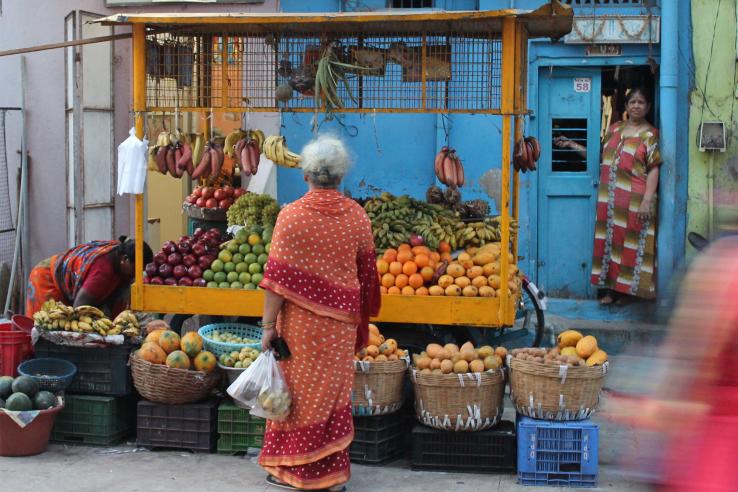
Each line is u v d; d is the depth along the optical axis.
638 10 8.42
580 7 8.45
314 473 5.06
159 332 5.91
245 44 6.50
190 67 6.45
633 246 8.30
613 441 6.07
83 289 6.33
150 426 5.86
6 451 5.71
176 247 6.59
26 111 9.11
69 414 5.97
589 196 8.62
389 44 6.24
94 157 8.70
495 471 5.54
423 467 5.58
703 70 8.34
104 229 8.86
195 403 5.86
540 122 8.67
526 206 8.65
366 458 5.66
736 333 3.11
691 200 8.42
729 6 8.27
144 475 5.47
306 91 6.32
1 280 9.15
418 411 5.56
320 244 4.92
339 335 4.99
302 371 4.98
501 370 5.50
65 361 5.97
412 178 8.85
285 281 4.90
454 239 6.53
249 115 8.92
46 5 8.99
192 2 8.84
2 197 9.27
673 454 3.16
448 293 6.09
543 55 8.57
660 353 3.30
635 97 8.29
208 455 5.82
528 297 7.52
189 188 9.24
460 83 6.37
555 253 8.70
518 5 8.58
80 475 5.45
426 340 6.55
